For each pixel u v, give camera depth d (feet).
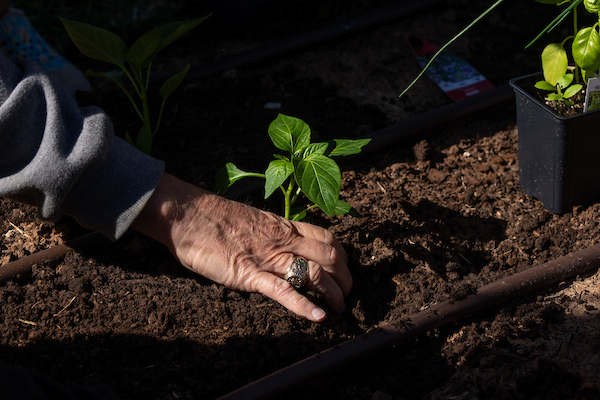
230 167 3.96
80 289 3.88
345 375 3.74
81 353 3.74
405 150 4.43
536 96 4.03
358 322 3.85
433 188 4.26
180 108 4.59
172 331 3.80
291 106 4.63
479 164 4.35
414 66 4.89
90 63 4.93
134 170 3.72
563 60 3.87
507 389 3.61
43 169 3.62
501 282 3.88
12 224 4.10
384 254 3.97
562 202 4.06
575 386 3.60
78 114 3.73
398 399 3.69
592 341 3.71
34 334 3.77
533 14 5.17
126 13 5.21
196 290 3.90
